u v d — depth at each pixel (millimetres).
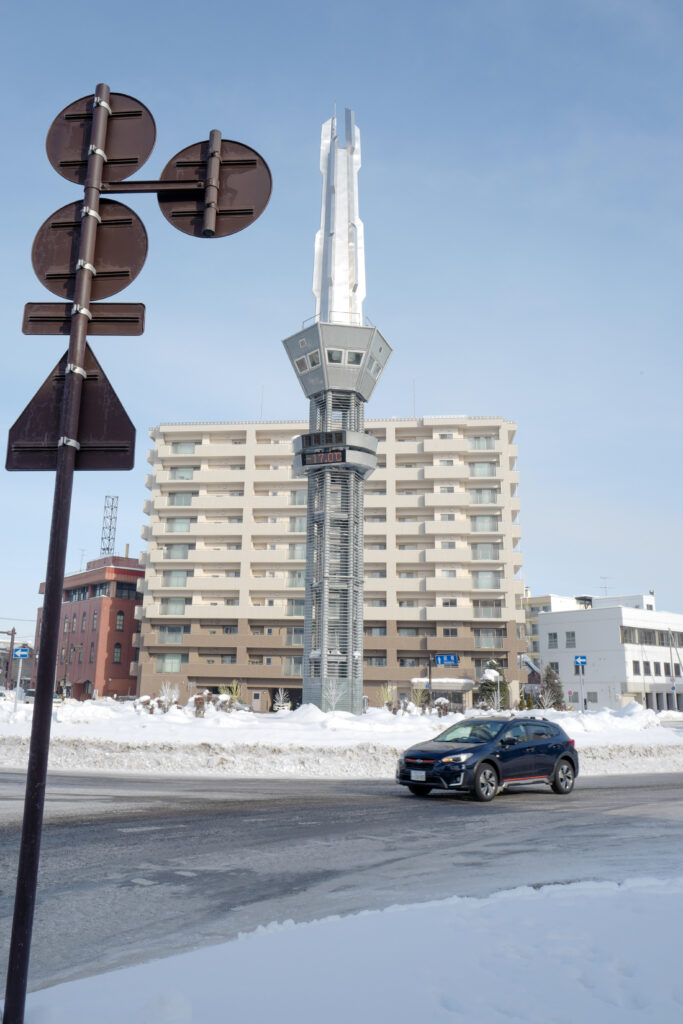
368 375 36969
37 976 4543
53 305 3613
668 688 77875
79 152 3801
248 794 13781
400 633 69812
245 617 70500
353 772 18562
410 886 6938
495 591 68875
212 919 5812
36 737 3000
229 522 73500
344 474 36219
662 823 10930
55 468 3432
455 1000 3658
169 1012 3484
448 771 13328
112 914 5914
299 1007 3566
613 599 95000
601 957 4316
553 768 14773
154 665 70875
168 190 3941
